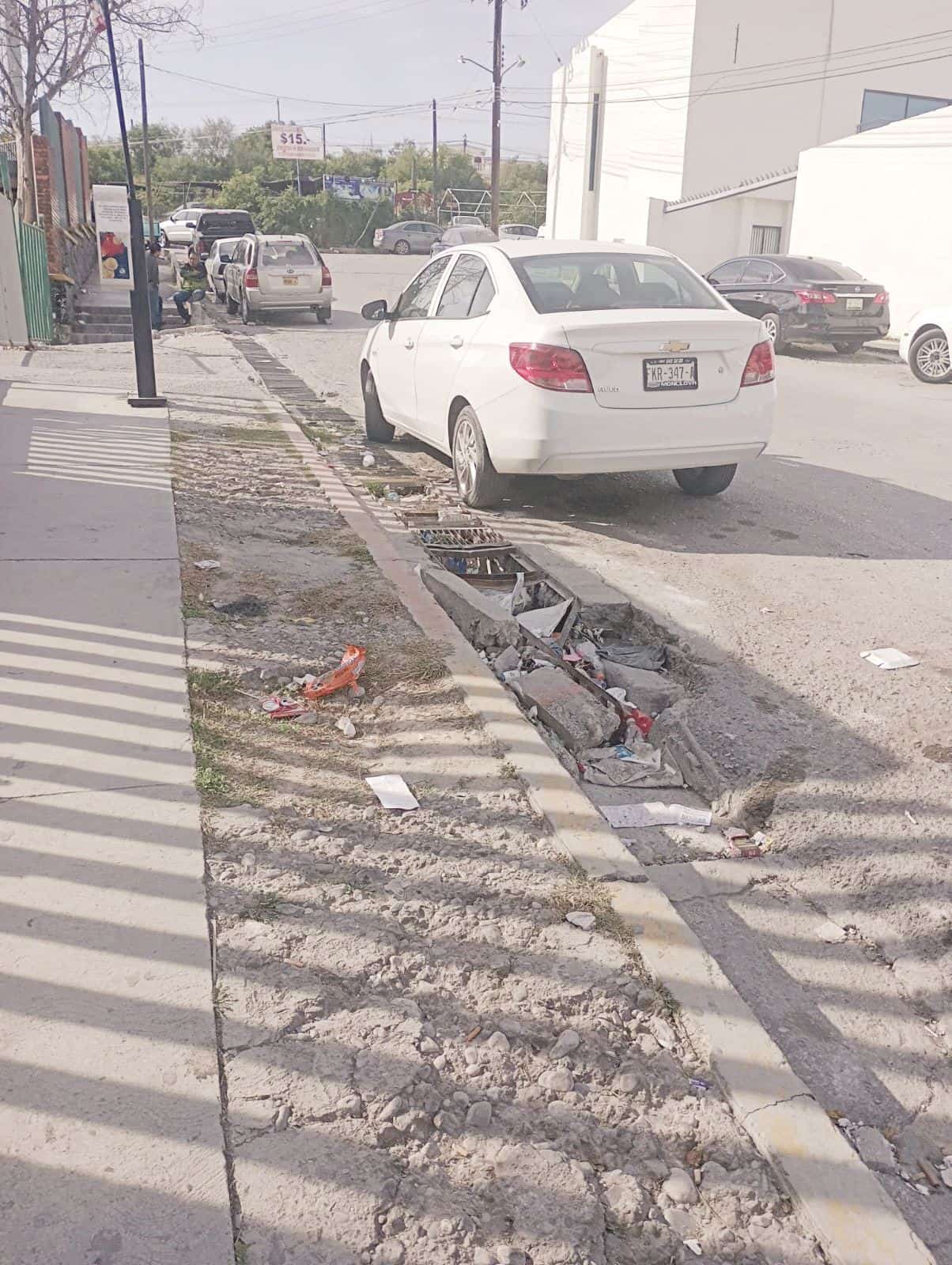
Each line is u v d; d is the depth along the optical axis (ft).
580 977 9.04
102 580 16.96
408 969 8.97
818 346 67.62
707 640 17.38
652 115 103.91
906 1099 8.74
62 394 34.35
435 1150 7.30
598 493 26.63
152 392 32.30
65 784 11.10
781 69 98.58
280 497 23.13
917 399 44.60
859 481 28.81
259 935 9.16
